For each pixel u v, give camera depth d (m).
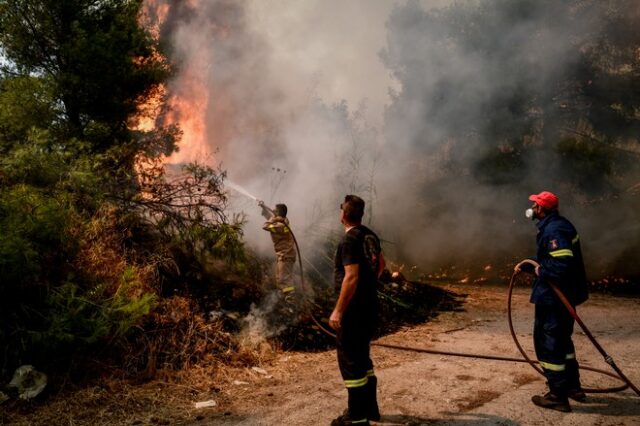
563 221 4.18
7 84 6.40
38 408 3.81
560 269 3.97
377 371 4.98
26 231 4.49
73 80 6.62
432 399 4.23
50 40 7.07
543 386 4.54
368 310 3.64
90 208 5.64
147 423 3.72
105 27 7.36
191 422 3.77
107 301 4.70
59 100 6.77
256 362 5.10
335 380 4.72
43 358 4.23
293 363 5.19
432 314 7.76
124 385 4.26
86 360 4.39
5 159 5.11
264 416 3.89
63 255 4.94
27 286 4.46
